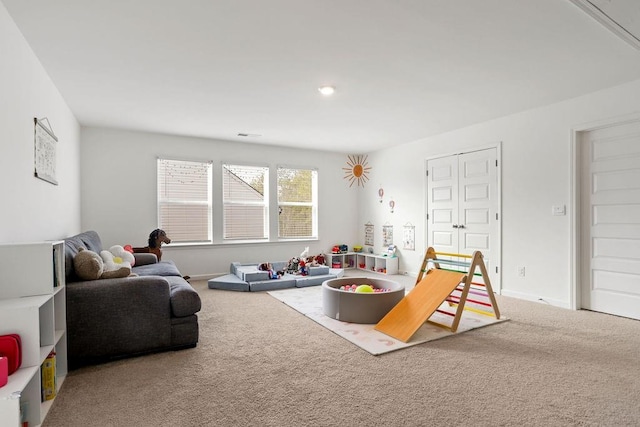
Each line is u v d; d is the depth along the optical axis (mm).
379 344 2830
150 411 1868
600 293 3771
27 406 1703
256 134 5504
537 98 3883
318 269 5543
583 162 3895
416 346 2830
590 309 3852
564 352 2695
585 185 3875
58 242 2117
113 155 5137
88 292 2428
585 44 2648
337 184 7078
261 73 3166
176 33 2467
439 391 2094
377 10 2197
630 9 2113
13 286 1862
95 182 5016
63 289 2221
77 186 4648
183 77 3248
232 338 2998
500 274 4629
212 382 2195
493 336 3066
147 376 2273
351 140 5961
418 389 2117
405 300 3412
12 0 2059
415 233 5977
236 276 5395
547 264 4137
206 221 5820
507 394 2057
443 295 3213
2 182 2100
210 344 2852
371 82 3391
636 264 3492
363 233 7184
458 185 5227
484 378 2264
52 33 2449
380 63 2969
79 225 4781
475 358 2588
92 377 2256
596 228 3799
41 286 1908
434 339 2973
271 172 6363
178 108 4176
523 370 2381
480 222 4914
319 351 2715
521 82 3414
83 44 2613
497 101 3980
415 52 2773
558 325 3350
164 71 3113
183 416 1822
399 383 2193
